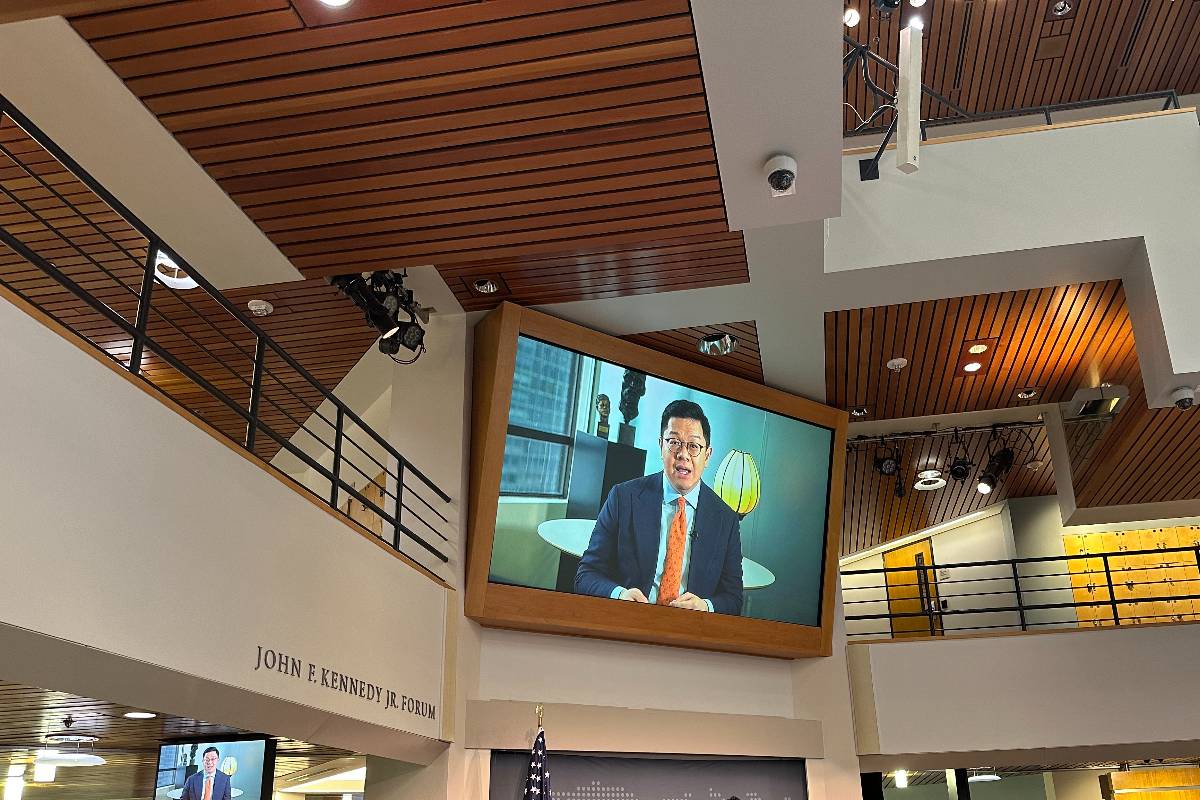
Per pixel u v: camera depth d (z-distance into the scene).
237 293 7.51
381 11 4.45
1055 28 8.93
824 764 8.99
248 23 4.52
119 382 4.07
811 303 7.89
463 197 5.93
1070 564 12.53
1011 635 9.39
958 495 13.06
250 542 4.86
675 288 7.58
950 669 9.36
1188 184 7.30
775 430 9.20
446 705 7.04
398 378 8.00
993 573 13.30
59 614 3.56
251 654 4.73
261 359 5.29
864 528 14.52
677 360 8.49
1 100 3.63
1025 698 9.16
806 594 9.24
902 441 11.10
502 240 6.41
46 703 5.84
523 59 4.76
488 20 4.51
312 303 7.73
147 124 5.23
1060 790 12.62
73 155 5.52
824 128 5.01
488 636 7.69
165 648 4.11
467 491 7.58
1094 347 8.88
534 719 7.49
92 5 3.70
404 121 5.22
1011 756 9.08
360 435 10.23
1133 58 9.33
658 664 8.54
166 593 4.17
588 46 4.67
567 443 7.89
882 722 9.25
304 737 5.27
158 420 4.29
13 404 3.47
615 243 6.45
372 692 5.94
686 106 5.09
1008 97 9.85
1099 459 10.89
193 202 5.97
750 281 7.51
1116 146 7.46
